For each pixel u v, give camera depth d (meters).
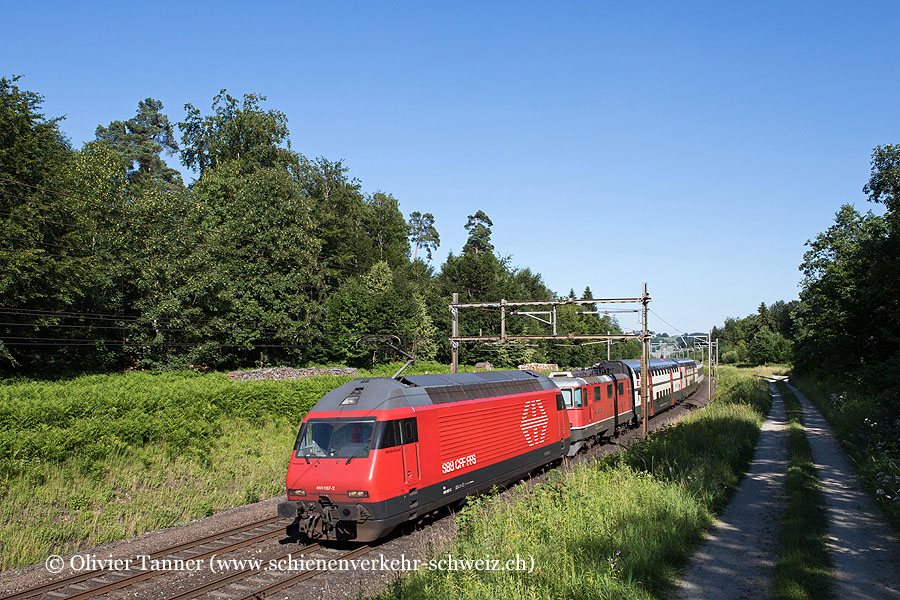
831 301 33.72
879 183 29.05
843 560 9.70
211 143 51.81
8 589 10.12
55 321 28.36
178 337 36.72
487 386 16.95
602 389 25.92
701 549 10.66
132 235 35.38
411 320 55.00
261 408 24.20
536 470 19.78
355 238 66.06
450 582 8.67
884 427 18.44
